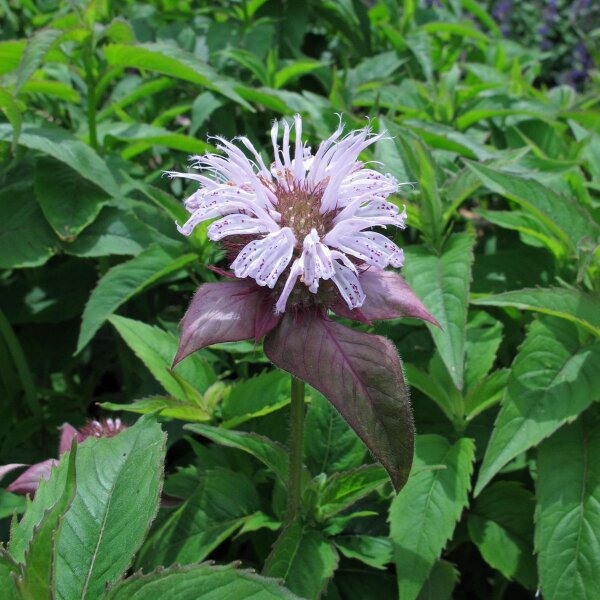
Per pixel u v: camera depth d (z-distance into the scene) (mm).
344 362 163
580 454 227
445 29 429
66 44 361
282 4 424
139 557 216
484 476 214
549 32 892
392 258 169
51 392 333
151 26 397
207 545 213
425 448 237
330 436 236
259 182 171
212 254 290
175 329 307
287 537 198
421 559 206
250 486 231
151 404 223
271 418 260
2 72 311
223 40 388
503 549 235
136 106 374
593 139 344
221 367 308
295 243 165
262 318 168
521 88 400
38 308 330
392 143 298
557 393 224
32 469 227
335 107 345
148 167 385
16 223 293
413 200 281
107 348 362
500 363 288
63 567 159
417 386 250
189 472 249
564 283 245
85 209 293
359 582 235
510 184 262
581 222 263
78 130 338
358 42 445
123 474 176
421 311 172
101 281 274
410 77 428
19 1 418
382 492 233
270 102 342
